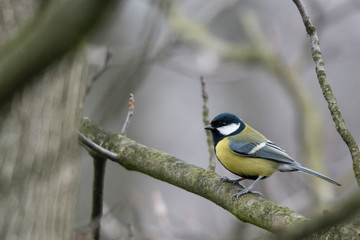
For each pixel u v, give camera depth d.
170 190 18.38
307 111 14.50
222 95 21.47
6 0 4.78
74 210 5.41
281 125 20.59
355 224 5.17
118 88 6.19
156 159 7.64
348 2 16.52
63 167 5.18
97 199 8.45
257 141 9.50
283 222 6.04
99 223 8.27
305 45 15.74
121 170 18.39
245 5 20.72
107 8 2.67
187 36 16.16
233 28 20.66
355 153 5.75
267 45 16.12
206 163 19.73
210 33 17.66
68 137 5.21
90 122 8.55
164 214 11.03
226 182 7.23
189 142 20.23
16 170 4.83
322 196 12.28
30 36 2.85
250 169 9.41
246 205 6.66
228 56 16.53
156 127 20.44
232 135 9.77
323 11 15.27
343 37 20.03
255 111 20.94
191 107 21.06
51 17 2.75
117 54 12.15
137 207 11.49
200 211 17.66
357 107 20.64
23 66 2.84
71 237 5.35
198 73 16.56
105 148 8.11
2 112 4.75
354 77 21.22
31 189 4.91
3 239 4.77
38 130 4.93
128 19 16.81
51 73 4.98
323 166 13.45
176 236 11.45
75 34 2.75
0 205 4.79
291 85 15.19
